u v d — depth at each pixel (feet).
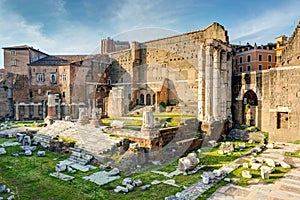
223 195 49.85
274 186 54.29
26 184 56.18
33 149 88.89
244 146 93.61
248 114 123.95
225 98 123.54
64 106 195.72
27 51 211.41
